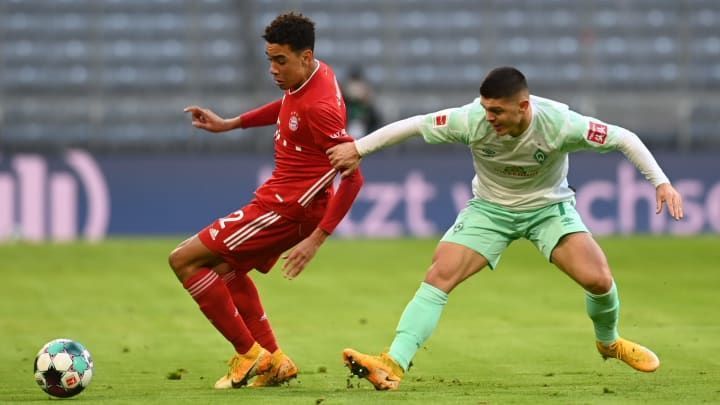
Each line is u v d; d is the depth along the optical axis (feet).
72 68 317.01
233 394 89.97
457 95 315.78
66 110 301.43
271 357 96.07
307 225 96.89
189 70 318.65
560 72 324.80
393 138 90.17
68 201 257.14
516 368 108.78
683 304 160.56
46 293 175.73
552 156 90.38
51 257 220.23
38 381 87.56
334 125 92.73
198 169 263.29
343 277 195.11
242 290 97.81
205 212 263.29
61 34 321.52
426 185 263.49
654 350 119.24
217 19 327.26
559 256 93.09
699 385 94.32
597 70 325.62
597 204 263.90
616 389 91.81
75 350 88.43
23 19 322.75
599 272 91.86
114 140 297.33
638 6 334.65
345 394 88.28
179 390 93.81
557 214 93.50
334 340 131.64
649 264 209.15
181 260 94.94
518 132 88.43
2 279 191.72
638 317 147.33
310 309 159.74
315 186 95.09
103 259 217.77
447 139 90.79
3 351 123.03
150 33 323.57
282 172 95.86
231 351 122.83
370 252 229.86
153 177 261.85
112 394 90.79
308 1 332.80
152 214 261.44
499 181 92.89
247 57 322.14
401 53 327.47
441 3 333.42
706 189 265.95
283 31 91.45
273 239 96.37
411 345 90.33
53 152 274.36
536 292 176.14
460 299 168.66
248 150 294.66
